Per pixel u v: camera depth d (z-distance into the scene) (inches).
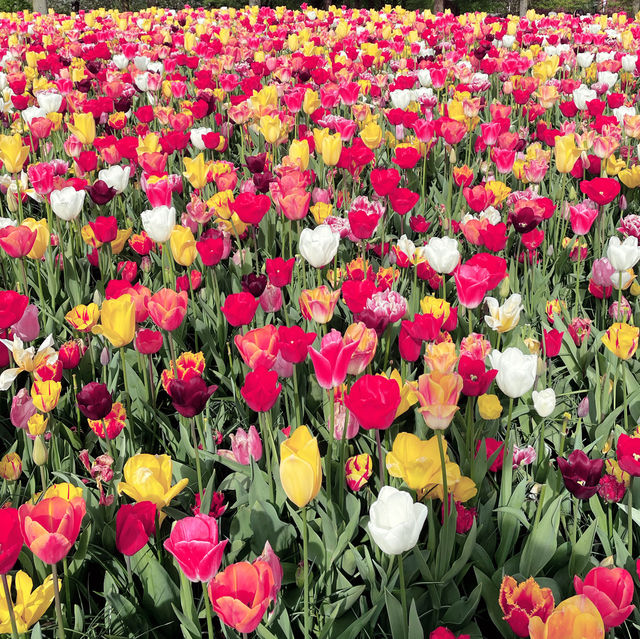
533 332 130.9
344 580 80.4
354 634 70.1
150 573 79.8
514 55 369.1
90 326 113.2
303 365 113.8
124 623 77.1
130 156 196.4
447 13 613.0
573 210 143.5
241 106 232.5
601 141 182.4
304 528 66.8
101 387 90.1
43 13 959.6
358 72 345.1
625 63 338.3
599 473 74.8
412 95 276.2
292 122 215.8
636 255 118.7
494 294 140.5
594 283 139.2
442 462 74.2
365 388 71.3
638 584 79.4
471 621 80.8
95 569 89.8
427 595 79.8
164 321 99.8
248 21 559.2
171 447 109.4
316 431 112.4
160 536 88.5
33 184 157.4
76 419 115.9
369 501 90.4
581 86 277.1
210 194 201.8
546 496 90.0
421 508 59.7
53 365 94.1
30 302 152.3
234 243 173.9
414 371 112.1
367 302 100.4
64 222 180.9
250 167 183.5
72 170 203.5
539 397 83.5
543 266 165.8
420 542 87.8
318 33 556.4
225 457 96.4
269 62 345.4
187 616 72.4
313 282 151.4
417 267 133.5
